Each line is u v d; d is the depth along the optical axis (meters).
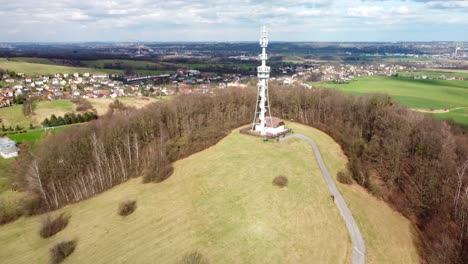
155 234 59.31
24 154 109.44
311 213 61.75
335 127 114.75
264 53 102.00
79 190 81.75
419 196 65.94
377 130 97.31
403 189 72.38
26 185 86.88
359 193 72.62
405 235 59.00
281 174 75.50
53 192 80.25
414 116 96.56
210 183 74.81
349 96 128.88
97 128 98.31
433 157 72.31
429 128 85.38
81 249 58.59
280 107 136.50
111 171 89.12
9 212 75.94
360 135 104.69
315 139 102.06
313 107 128.62
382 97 115.50
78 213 72.50
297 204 64.25
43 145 93.44
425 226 60.56
